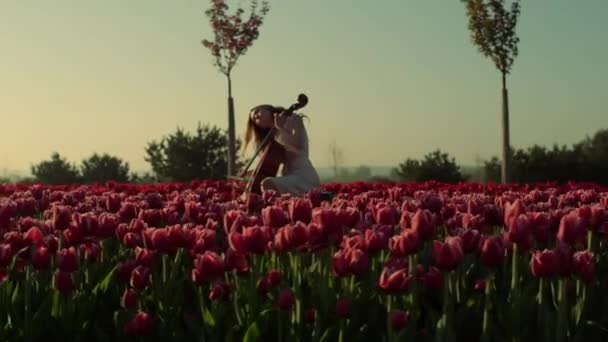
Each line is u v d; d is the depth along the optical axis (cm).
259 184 1165
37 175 3688
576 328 442
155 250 492
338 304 416
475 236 454
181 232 484
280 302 419
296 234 450
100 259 570
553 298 453
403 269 399
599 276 543
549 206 710
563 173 3219
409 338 418
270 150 1166
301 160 1162
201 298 448
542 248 575
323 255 458
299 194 1139
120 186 1381
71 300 465
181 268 561
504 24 2402
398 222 591
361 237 453
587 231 559
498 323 448
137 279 467
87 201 803
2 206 576
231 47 2388
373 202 673
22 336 456
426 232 445
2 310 477
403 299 452
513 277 455
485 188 1467
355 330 443
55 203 767
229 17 2403
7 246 471
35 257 468
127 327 437
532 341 437
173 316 471
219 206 682
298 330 434
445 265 407
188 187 1467
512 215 495
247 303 464
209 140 3306
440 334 406
